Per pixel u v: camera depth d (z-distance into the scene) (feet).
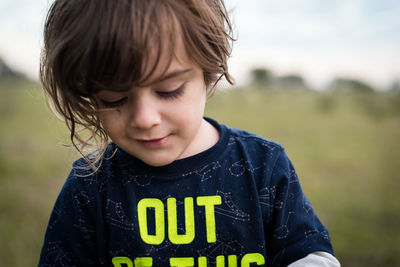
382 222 9.87
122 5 2.14
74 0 2.29
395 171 14.97
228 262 2.81
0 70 44.06
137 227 2.83
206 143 2.97
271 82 54.90
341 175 14.40
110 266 2.96
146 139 2.34
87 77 2.22
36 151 17.60
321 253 2.82
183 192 2.84
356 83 46.44
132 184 2.90
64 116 2.88
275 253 2.92
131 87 2.14
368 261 7.84
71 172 3.18
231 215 2.82
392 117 30.94
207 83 2.74
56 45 2.38
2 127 23.79
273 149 3.02
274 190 2.89
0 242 8.46
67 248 3.05
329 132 24.17
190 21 2.29
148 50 2.07
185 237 2.80
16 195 11.66
